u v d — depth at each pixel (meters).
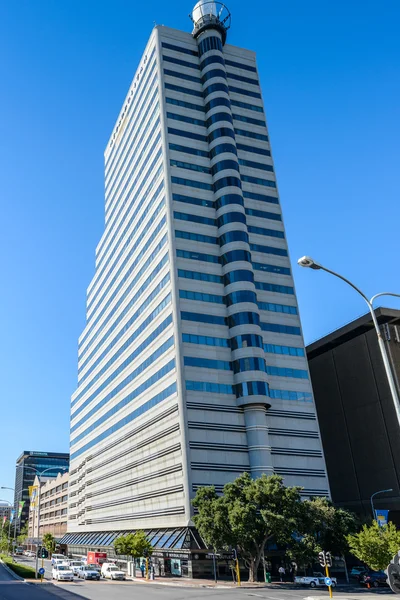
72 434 124.75
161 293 73.25
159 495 65.75
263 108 91.06
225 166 78.56
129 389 82.69
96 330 110.62
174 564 58.09
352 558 64.50
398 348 76.12
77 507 111.56
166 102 82.75
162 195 77.00
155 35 88.44
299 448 66.88
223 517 46.34
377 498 72.25
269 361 70.75
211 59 87.25
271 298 75.44
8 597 35.19
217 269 73.31
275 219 81.88
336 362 84.25
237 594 36.97
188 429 61.47
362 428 77.00
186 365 64.94
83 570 57.44
